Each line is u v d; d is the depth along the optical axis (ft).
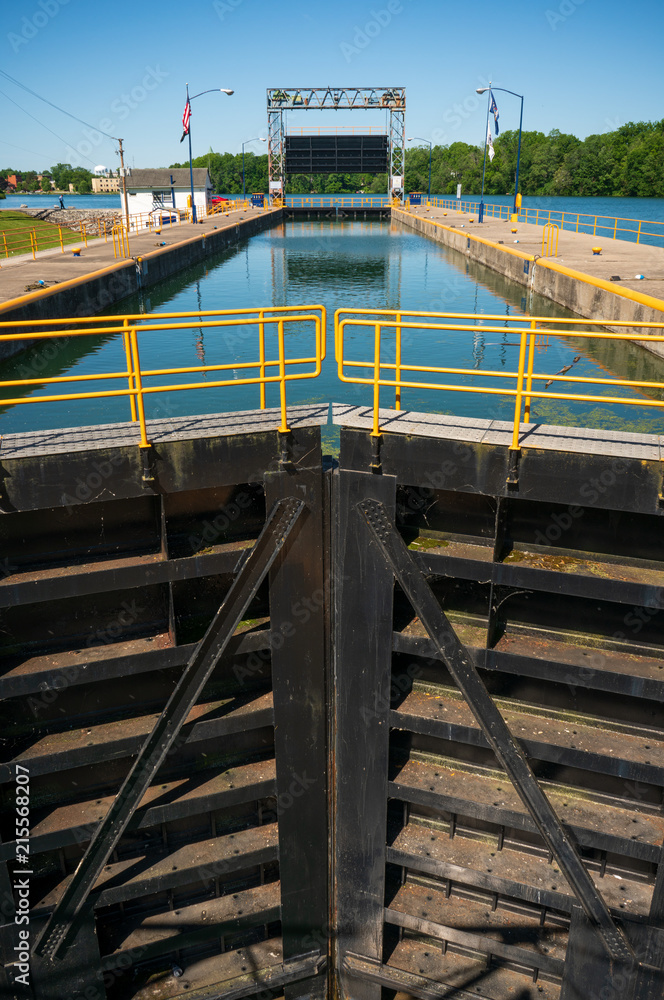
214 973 34.19
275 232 268.82
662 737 28.48
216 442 27.17
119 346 86.48
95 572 27.14
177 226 217.77
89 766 30.66
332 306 113.39
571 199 401.08
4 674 27.86
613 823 28.68
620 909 28.81
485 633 30.07
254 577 28.45
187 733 29.58
